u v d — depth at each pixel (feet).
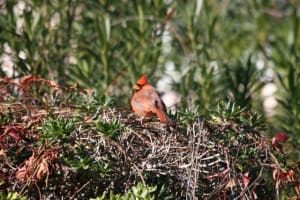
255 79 58.49
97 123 37.96
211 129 39.63
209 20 62.80
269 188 41.01
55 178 38.40
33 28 56.39
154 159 38.63
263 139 39.99
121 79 57.72
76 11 61.11
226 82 58.80
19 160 38.78
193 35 61.11
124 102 55.36
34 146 38.47
